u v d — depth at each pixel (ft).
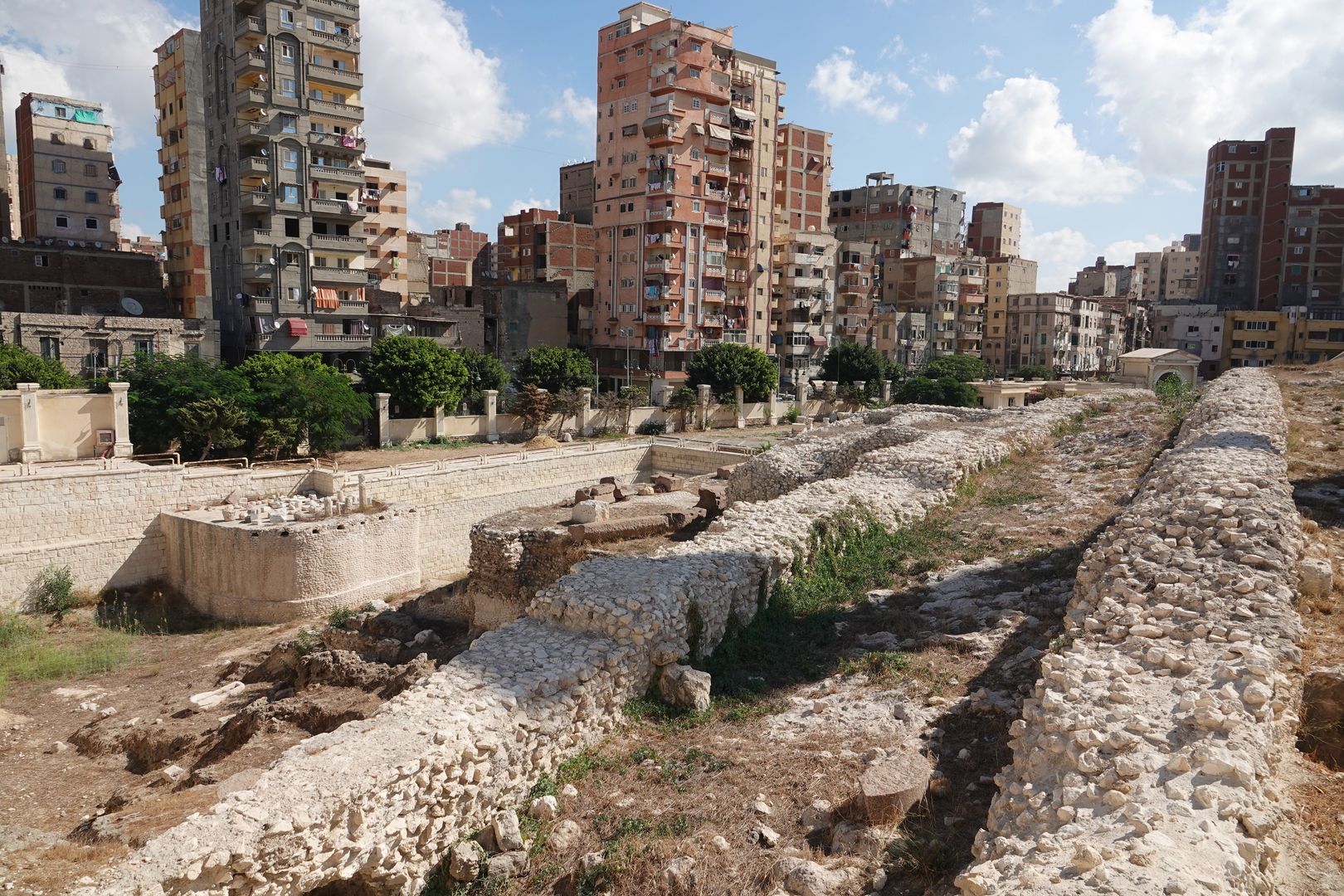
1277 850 19.99
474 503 138.41
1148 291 560.61
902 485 68.28
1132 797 21.36
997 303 386.93
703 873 27.22
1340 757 26.50
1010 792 25.07
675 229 261.03
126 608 105.40
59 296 211.61
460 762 30.53
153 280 228.43
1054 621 41.98
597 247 282.15
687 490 91.04
